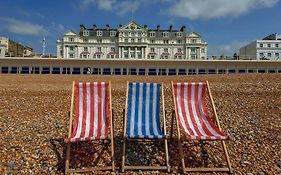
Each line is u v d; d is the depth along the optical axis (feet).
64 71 147.95
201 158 19.17
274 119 27.63
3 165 17.57
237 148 20.75
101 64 148.46
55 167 17.67
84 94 19.70
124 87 50.57
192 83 20.36
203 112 19.76
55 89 49.14
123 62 148.66
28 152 19.52
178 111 19.65
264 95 40.22
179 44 253.85
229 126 25.68
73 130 18.48
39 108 33.32
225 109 32.14
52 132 23.89
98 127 18.62
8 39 234.58
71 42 246.68
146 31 250.16
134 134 17.81
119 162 18.48
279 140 22.12
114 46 250.78
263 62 150.71
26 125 25.95
